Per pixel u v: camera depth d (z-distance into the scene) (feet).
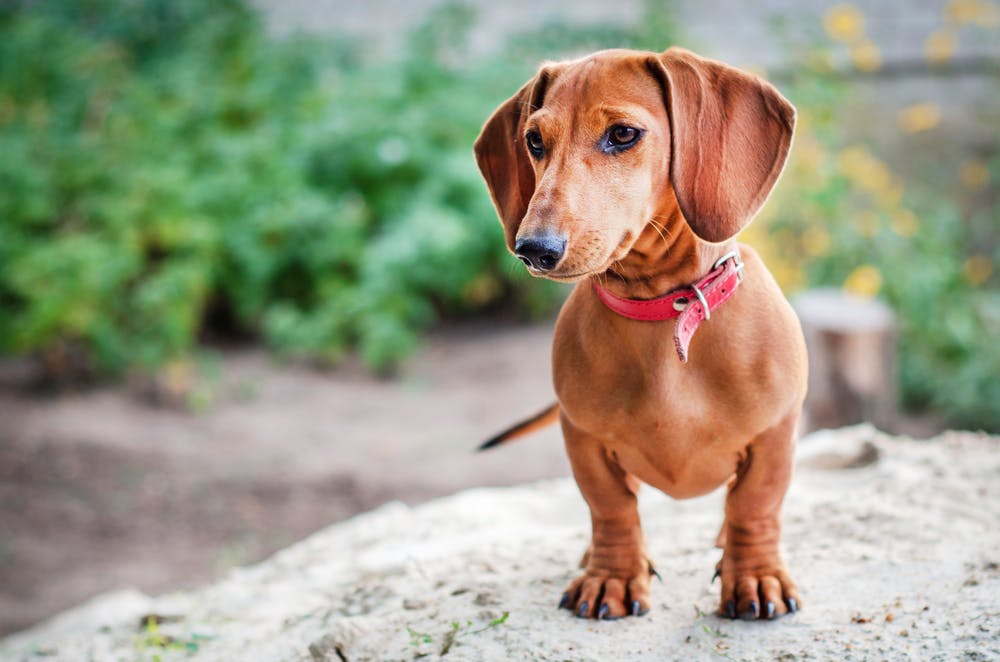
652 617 9.29
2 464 22.57
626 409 8.63
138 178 28.50
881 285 24.43
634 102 7.94
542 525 13.65
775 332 8.54
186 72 33.32
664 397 8.51
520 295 30.71
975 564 9.65
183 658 10.51
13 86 32.53
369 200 30.50
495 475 22.07
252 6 38.96
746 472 8.95
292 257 29.14
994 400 22.65
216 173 30.17
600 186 7.80
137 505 21.26
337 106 31.50
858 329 18.99
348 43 35.60
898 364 23.84
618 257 7.91
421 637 9.27
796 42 31.76
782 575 9.18
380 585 10.82
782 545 10.71
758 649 8.66
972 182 30.32
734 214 8.10
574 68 8.20
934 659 8.18
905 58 34.32
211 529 20.36
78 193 29.09
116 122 31.04
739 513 9.10
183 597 12.95
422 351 28.96
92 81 32.65
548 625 9.25
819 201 25.36
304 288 29.71
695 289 8.32
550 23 33.19
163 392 26.40
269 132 31.14
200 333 29.89
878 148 31.96
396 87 31.55
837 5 36.47
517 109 8.79
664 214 8.25
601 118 7.87
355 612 10.44
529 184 8.73
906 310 24.40
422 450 23.36
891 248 25.11
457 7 34.01
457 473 22.21
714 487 9.29
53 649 11.22
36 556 19.39
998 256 27.45
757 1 37.27
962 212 30.12
